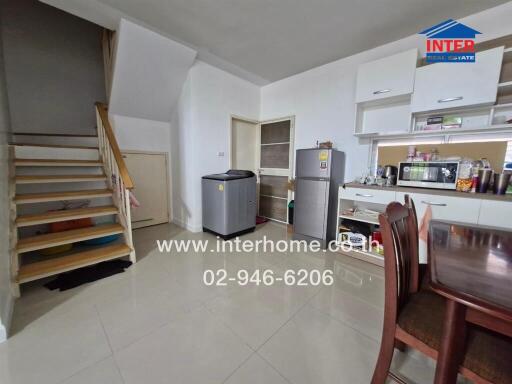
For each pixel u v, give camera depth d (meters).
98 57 3.86
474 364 0.74
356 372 1.18
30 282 2.00
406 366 1.22
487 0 1.96
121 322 1.53
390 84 2.37
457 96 2.01
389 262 0.92
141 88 3.06
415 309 1.00
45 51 3.42
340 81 3.13
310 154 2.90
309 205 2.95
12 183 2.18
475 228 1.32
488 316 0.67
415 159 2.40
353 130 3.00
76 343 1.35
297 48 2.84
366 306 1.73
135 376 1.15
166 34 2.59
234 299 1.81
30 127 3.37
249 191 3.37
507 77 1.98
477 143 2.17
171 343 1.36
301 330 1.48
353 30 2.44
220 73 3.50
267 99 4.12
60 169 2.94
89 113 3.82
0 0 3.06
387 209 1.01
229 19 2.31
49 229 2.72
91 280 2.04
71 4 2.14
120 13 2.26
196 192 3.42
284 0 2.02
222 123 3.61
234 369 1.19
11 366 1.19
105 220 3.19
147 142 3.57
